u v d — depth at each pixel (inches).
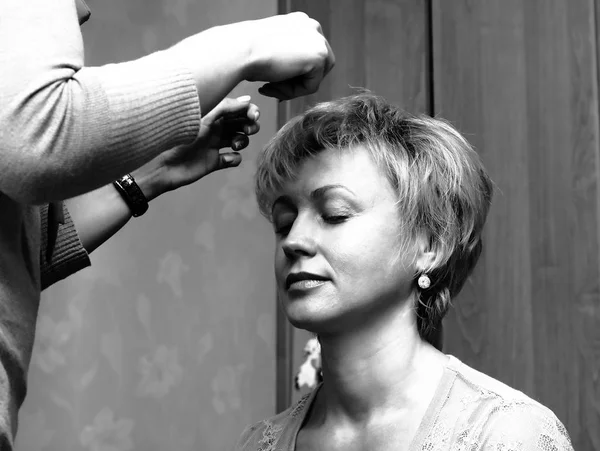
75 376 118.2
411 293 53.0
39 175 37.9
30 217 45.1
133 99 39.1
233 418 123.1
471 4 104.5
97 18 123.6
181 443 120.9
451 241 52.8
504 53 101.6
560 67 97.7
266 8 128.1
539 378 95.0
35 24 38.6
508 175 99.0
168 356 121.9
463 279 55.5
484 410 49.6
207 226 125.6
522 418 48.9
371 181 50.9
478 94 102.5
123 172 40.0
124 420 119.0
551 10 99.0
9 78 37.6
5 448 42.1
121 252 121.7
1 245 42.4
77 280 120.0
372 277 50.5
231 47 43.6
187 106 40.8
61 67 38.4
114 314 120.5
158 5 126.9
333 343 52.3
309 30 46.6
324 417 55.6
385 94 109.4
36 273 45.3
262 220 127.6
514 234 97.9
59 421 116.8
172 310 122.9
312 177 51.3
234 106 58.9
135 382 120.1
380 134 52.1
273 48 44.9
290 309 51.1
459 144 54.2
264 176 54.2
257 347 125.3
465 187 53.4
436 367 52.7
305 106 111.0
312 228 51.1
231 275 125.6
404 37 109.7
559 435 49.4
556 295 95.0
